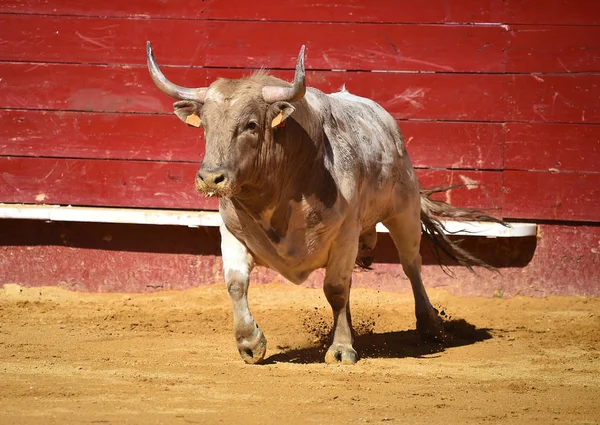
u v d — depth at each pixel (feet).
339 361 70.85
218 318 92.22
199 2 105.81
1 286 105.91
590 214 103.65
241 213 68.39
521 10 103.96
